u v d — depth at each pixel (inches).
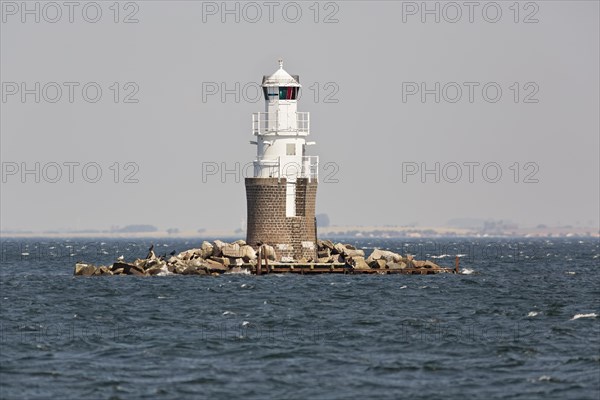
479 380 7795.3
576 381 7731.3
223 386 7588.6
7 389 7470.5
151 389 7490.2
